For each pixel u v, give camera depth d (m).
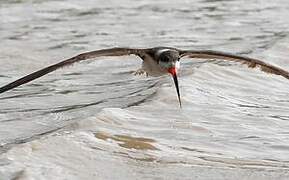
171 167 12.95
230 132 14.95
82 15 27.88
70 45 23.58
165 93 16.73
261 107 16.81
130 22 26.83
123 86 18.66
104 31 25.50
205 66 19.12
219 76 18.70
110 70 20.61
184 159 13.33
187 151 13.76
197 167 13.01
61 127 14.65
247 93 17.86
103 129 14.38
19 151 12.80
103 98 17.42
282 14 28.20
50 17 27.53
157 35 24.98
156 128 14.82
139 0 30.50
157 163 13.10
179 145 14.02
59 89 18.58
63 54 22.53
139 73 12.62
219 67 19.14
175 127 14.95
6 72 20.52
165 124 15.08
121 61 21.59
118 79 19.53
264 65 11.92
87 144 13.52
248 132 14.97
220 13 28.41
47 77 19.80
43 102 17.27
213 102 16.70
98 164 12.80
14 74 20.36
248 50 22.44
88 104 16.89
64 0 30.09
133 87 18.38
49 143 13.26
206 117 15.69
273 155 13.81
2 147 13.44
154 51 12.43
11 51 22.55
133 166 12.88
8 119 15.73
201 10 28.88
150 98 16.56
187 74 18.66
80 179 12.17
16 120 15.61
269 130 15.21
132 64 21.22
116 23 26.66
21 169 12.12
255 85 18.47
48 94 18.05
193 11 28.75
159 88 17.25
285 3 30.16
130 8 29.08
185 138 14.40
